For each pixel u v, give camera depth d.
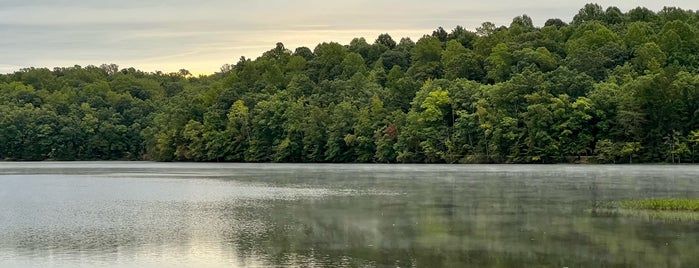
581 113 124.00
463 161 133.25
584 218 42.12
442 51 192.38
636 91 120.94
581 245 32.84
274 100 166.62
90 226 42.16
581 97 126.19
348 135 148.12
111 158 199.62
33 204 56.00
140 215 47.59
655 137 120.75
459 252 31.72
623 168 105.12
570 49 170.00
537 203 51.28
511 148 129.12
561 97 126.56
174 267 29.75
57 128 196.12
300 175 97.19
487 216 44.09
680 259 29.33
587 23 193.25
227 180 86.81
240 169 123.12
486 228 38.88
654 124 121.31
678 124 119.56
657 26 189.88
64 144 194.88
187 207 52.47
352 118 151.88
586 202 51.16
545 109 124.50
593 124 126.44
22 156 195.25
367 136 147.25
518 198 55.28
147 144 188.50
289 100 166.38
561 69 136.12
